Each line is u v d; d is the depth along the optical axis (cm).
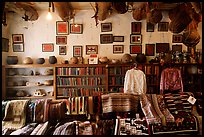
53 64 523
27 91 549
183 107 300
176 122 277
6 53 543
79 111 300
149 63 512
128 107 299
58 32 554
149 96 312
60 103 304
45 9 534
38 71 550
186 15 408
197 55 513
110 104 299
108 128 281
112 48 552
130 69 477
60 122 302
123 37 551
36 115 300
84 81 527
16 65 515
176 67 512
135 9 497
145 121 279
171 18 495
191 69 518
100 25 550
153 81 518
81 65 517
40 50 554
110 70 522
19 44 554
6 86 527
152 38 550
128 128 273
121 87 521
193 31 409
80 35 554
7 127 291
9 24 550
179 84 461
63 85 525
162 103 303
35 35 554
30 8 482
